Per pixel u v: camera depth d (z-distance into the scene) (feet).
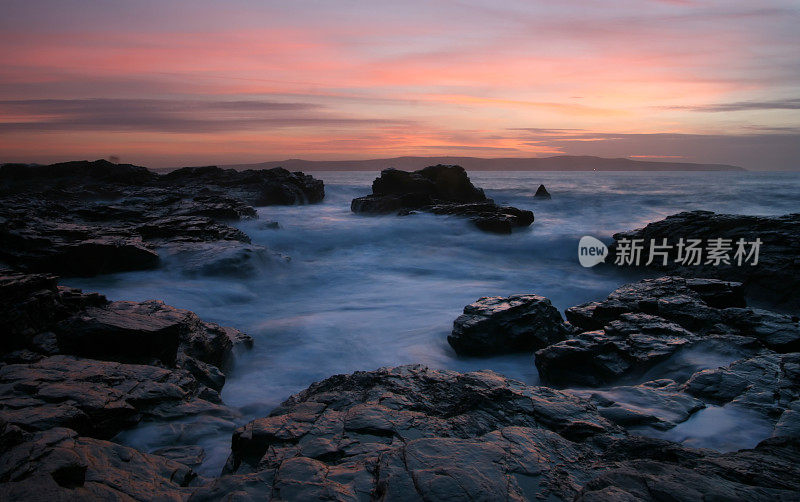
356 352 37.76
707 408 19.42
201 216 84.89
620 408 19.20
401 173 140.87
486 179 561.84
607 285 61.98
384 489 12.11
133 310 33.71
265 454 15.10
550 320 37.81
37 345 26.61
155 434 20.79
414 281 64.13
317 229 96.73
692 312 34.22
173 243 65.82
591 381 27.76
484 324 35.99
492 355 35.76
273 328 43.29
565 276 67.72
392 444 15.65
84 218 79.10
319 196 169.68
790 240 56.65
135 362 26.73
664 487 11.21
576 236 89.45
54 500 12.10
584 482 13.07
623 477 11.80
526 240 88.74
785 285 52.42
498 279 65.46
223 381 30.50
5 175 139.23
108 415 19.69
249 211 105.91
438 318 46.03
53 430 16.33
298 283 61.82
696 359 26.48
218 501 12.51
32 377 21.80
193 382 25.98
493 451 14.28
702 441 16.98
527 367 33.91
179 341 29.99
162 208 93.04
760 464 13.25
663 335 29.81
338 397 20.89
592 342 29.86
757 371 22.88
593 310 39.88
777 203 157.99
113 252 54.65
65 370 23.16
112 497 13.39
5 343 26.04
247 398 29.63
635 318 32.76
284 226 99.91
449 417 18.58
